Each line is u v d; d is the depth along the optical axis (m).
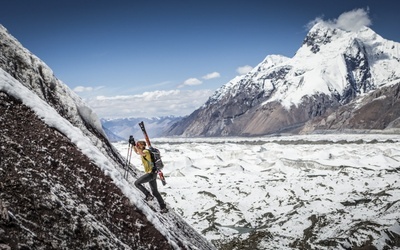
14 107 10.48
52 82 14.82
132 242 9.94
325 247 60.75
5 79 10.98
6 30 14.53
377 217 70.00
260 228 79.25
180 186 128.38
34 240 6.96
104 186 10.70
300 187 113.00
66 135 11.23
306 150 189.62
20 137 9.64
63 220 8.14
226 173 150.12
